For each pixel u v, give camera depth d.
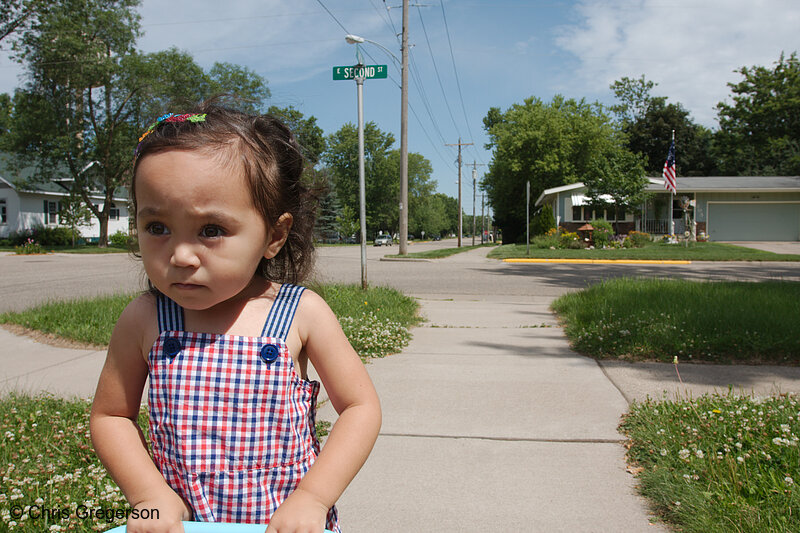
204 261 1.02
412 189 89.81
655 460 3.06
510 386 4.51
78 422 3.44
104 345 6.00
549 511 2.65
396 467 3.12
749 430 3.15
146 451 1.18
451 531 2.50
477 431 3.60
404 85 22.72
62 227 36.62
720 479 2.63
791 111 27.47
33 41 29.95
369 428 1.18
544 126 39.66
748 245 28.11
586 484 2.91
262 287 1.28
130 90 30.53
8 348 5.91
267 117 1.26
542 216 30.80
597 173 27.98
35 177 32.69
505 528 2.52
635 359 5.30
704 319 5.89
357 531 2.50
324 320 1.24
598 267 17.53
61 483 2.58
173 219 1.00
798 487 2.48
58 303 7.89
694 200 28.92
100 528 2.30
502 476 3.01
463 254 25.55
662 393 4.26
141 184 1.01
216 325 1.18
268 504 1.14
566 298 8.84
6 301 9.61
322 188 1.56
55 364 5.25
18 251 26.56
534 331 6.97
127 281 13.09
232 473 1.13
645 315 6.32
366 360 5.38
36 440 3.18
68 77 30.50
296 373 1.21
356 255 26.48
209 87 31.02
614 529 2.49
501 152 42.41
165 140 1.02
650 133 51.06
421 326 7.40
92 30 30.72
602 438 3.48
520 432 3.58
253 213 1.07
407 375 4.84
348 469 1.12
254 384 1.14
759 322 5.75
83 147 32.06
